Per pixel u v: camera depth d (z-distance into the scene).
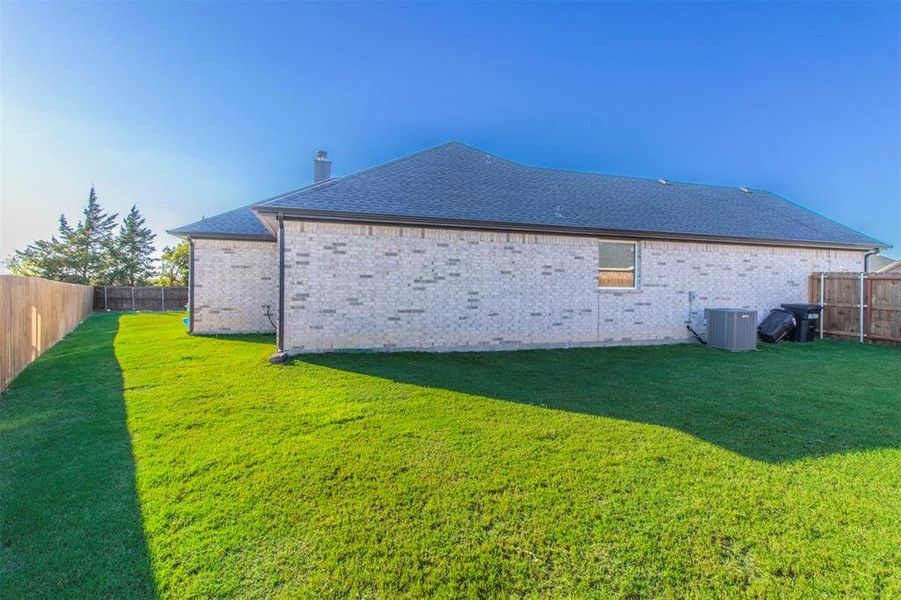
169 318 19.70
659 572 2.51
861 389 6.61
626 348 10.73
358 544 2.78
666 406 5.68
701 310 11.91
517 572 2.52
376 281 9.41
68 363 8.70
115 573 2.54
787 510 3.11
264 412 5.43
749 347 10.60
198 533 2.90
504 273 10.23
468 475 3.68
